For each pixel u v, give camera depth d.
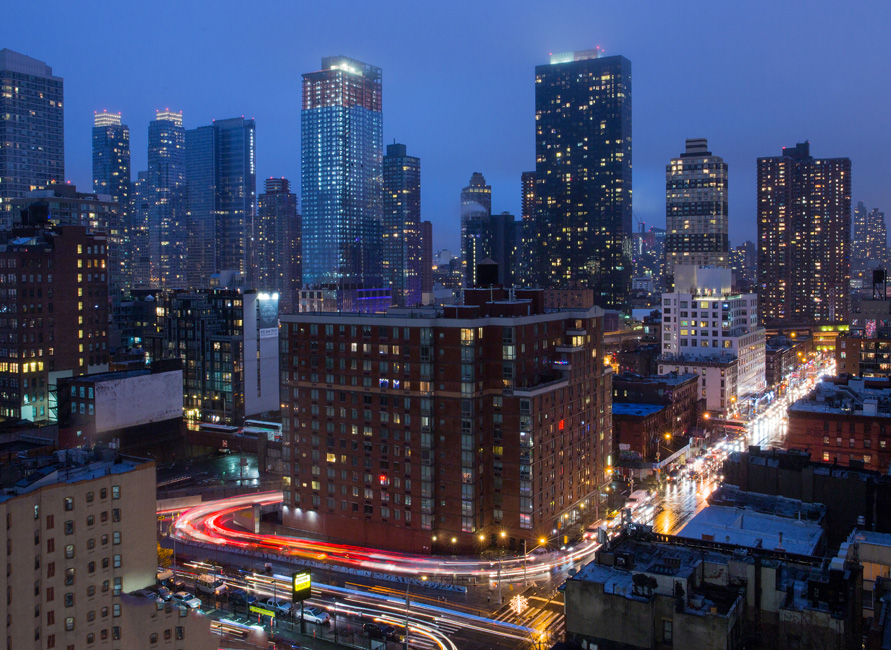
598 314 150.88
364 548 132.12
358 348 133.25
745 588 67.00
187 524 148.62
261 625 100.00
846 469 113.69
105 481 79.38
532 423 127.31
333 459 137.12
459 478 126.81
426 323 125.81
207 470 190.50
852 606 65.06
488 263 158.38
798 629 63.53
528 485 127.56
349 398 134.62
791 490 111.75
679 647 62.91
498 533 130.62
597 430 151.25
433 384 126.69
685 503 155.50
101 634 78.69
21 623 71.19
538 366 134.88
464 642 94.50
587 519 144.75
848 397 165.50
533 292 146.75
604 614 66.06
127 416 191.88
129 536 81.50
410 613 103.62
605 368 154.88
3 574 69.50
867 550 81.25
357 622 100.06
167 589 86.00
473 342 124.44
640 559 74.06
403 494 129.75
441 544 129.00
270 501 161.75
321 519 138.62
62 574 75.69
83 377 192.75
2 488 76.56
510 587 112.50
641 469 172.12
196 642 84.25
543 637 95.75
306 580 92.50
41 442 171.25
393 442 130.38
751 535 93.31
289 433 142.38
